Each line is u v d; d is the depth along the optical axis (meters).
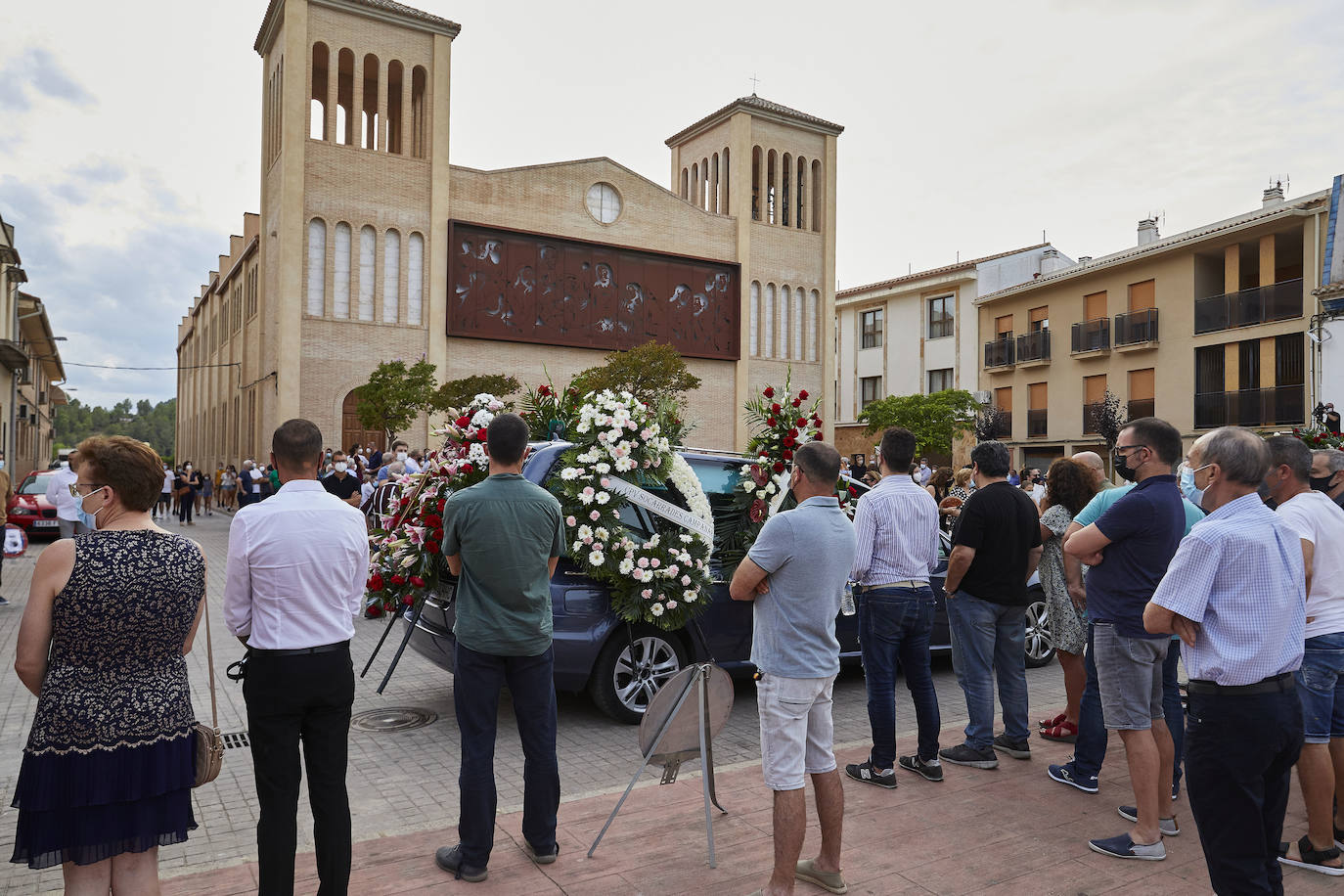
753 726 6.25
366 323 27.52
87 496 2.75
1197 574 3.06
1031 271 36.84
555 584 5.98
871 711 4.93
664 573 5.93
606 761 5.41
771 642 3.53
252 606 3.13
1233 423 26.09
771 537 3.51
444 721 6.23
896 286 39.75
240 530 3.11
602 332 31.56
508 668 3.81
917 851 4.02
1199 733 3.08
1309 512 3.96
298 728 3.17
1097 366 30.80
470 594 3.76
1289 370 25.02
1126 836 4.04
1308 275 24.34
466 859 3.64
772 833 4.16
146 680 2.70
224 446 40.12
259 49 29.34
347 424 27.44
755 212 36.31
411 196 28.39
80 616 2.59
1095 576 4.22
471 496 3.76
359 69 27.69
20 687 6.85
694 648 6.50
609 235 32.03
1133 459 4.23
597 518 5.90
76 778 2.58
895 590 4.86
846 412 42.88
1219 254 27.86
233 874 3.62
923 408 32.75
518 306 29.95
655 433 6.26
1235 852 3.02
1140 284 29.52
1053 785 4.91
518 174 30.38
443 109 28.75
